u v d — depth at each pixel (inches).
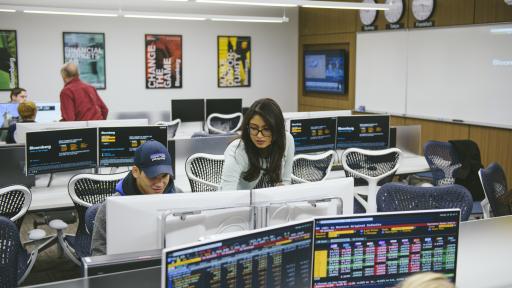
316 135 197.9
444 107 278.5
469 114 265.1
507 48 243.4
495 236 83.7
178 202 68.0
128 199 66.2
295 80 397.4
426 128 290.2
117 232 66.2
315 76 376.8
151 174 77.6
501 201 131.8
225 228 71.2
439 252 70.9
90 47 330.6
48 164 155.9
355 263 68.1
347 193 79.6
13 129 206.2
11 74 312.3
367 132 207.0
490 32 251.0
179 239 68.4
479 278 77.9
